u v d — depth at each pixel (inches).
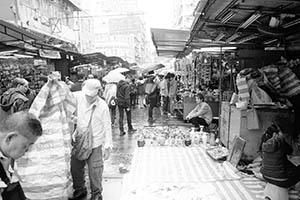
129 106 316.5
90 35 1031.6
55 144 132.3
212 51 328.5
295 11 162.1
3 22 174.4
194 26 226.4
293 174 133.7
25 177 127.5
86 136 138.5
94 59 568.4
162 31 298.0
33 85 331.3
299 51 236.4
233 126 210.7
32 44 259.4
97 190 144.4
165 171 182.1
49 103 135.0
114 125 361.4
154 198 139.2
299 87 209.9
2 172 64.4
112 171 189.0
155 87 390.3
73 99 143.3
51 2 543.8
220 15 186.4
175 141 247.9
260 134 193.5
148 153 223.8
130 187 155.6
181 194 143.7
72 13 702.5
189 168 187.3
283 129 166.7
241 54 290.0
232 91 288.8
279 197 134.8
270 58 277.7
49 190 130.6
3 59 284.7
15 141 62.9
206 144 247.0
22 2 390.3
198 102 302.5
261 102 197.6
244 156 195.2
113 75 363.3
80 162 146.5
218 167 189.0
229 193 148.2
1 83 276.7
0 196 64.2
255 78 213.8
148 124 363.6
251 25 205.9
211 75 379.6
